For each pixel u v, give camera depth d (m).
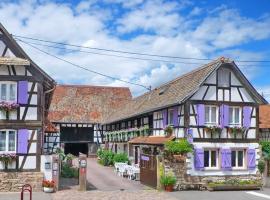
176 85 27.38
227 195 20.25
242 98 24.20
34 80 20.94
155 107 26.53
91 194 19.83
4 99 20.59
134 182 24.92
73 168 26.70
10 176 20.27
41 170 20.67
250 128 24.20
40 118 20.84
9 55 20.80
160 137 25.95
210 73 23.20
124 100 50.12
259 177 23.88
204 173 22.77
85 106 47.69
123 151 37.28
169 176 21.70
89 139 45.81
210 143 23.14
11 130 20.45
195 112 23.11
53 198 18.45
